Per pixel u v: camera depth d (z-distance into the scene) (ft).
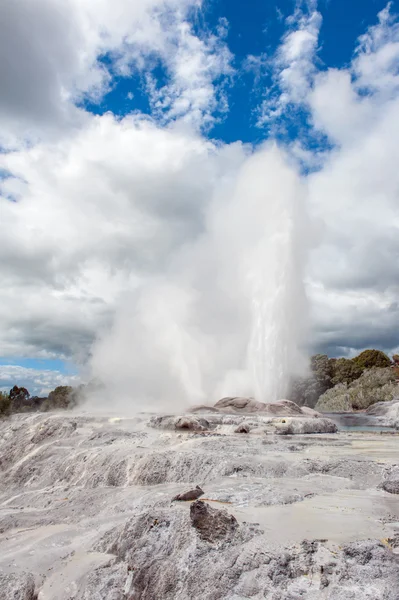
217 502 28.84
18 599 22.17
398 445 49.39
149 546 23.32
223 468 39.42
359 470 36.47
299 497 29.40
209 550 21.18
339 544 20.08
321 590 17.34
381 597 16.35
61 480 50.08
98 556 25.23
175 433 58.90
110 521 30.89
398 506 26.89
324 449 46.65
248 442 50.19
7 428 77.15
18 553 27.27
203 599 18.75
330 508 26.50
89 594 21.80
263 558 19.35
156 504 31.04
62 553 26.71
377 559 18.33
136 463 44.45
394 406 111.14
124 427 67.10
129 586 21.83
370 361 224.12
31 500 43.91
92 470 47.73
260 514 25.44
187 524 23.24
